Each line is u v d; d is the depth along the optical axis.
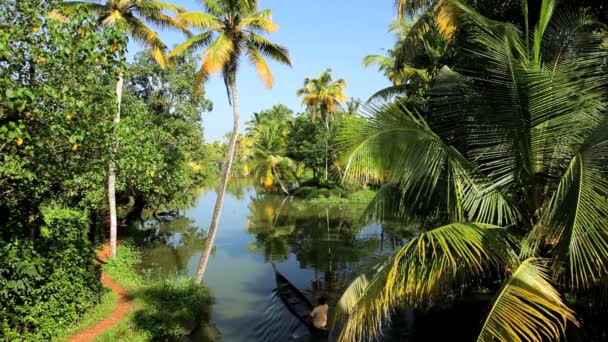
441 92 6.88
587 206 4.62
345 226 28.08
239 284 16.12
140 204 24.36
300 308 13.11
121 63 7.79
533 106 5.53
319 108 44.91
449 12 7.09
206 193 59.66
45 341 8.88
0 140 6.02
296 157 49.25
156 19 16.05
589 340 7.23
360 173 5.79
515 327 4.40
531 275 4.84
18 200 8.54
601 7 8.11
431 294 6.49
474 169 6.18
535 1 8.68
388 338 10.45
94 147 8.02
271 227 29.22
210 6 13.86
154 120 22.03
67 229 10.59
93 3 14.80
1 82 5.60
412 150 5.92
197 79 13.83
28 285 8.24
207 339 11.05
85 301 10.63
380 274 5.50
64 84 7.25
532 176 6.03
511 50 5.93
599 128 5.05
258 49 15.34
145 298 12.52
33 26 6.75
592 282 5.58
